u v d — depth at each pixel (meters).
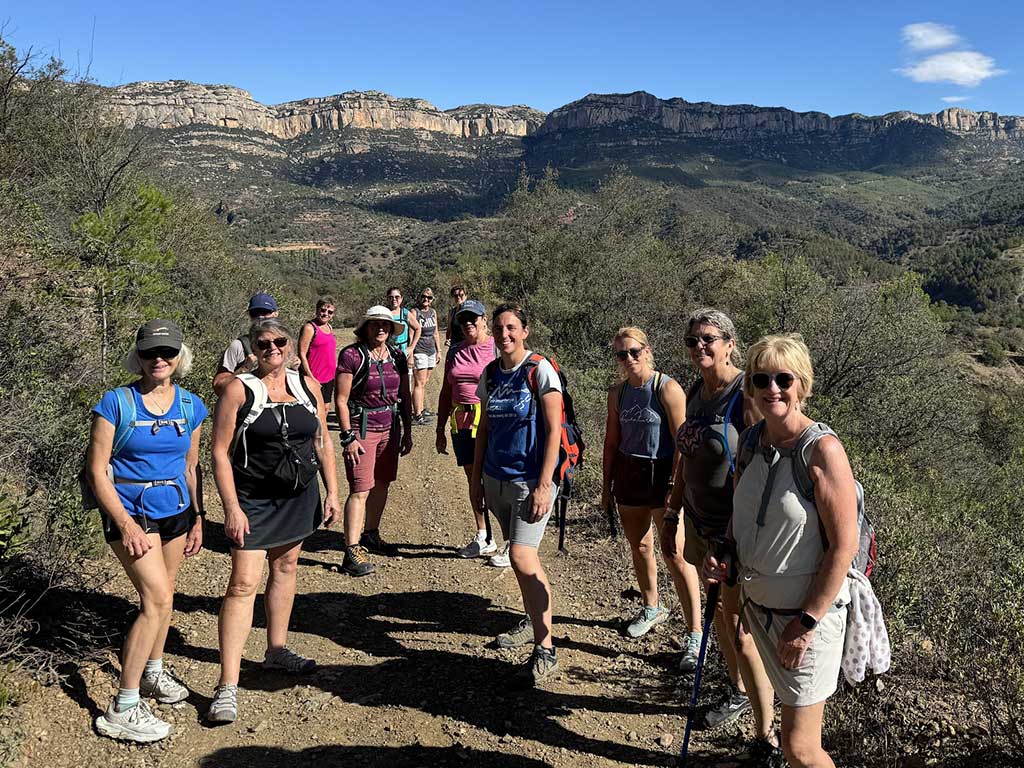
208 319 11.89
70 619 3.81
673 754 3.11
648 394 3.89
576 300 19.67
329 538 5.92
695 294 21.80
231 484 3.31
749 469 2.47
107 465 2.97
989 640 3.32
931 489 9.60
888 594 3.82
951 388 13.99
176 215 12.36
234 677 3.31
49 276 6.40
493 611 4.64
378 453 5.38
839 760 2.97
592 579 5.12
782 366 2.28
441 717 3.36
